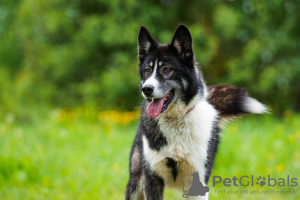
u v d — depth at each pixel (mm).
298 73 12047
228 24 12430
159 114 4707
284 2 12305
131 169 5211
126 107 12750
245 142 8086
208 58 12367
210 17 14008
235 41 13820
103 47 13148
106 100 12578
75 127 10203
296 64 12047
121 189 6484
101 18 12594
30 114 12133
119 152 8039
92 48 13047
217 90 5508
